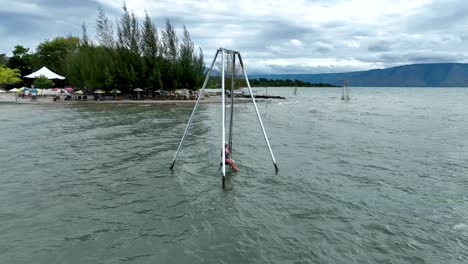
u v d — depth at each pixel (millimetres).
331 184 14727
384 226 10453
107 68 63406
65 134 26328
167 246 9008
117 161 18203
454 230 10219
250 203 12297
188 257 8445
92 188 13750
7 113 40000
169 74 70375
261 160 19078
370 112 51844
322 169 17266
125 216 11000
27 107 47656
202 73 78375
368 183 14906
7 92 76625
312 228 10234
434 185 14672
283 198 12875
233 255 8562
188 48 75438
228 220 10734
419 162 18875
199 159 18922
